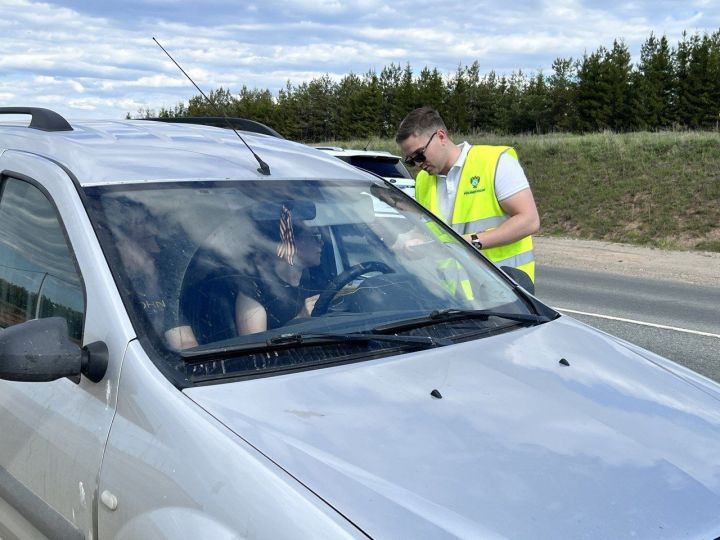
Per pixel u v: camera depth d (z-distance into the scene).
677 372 2.75
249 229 2.72
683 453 2.10
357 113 78.81
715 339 8.17
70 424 2.24
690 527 1.80
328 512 1.71
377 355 2.46
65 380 2.36
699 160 21.80
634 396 2.40
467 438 2.02
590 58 67.31
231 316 2.45
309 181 3.11
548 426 2.13
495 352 2.56
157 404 2.05
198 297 2.43
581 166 23.42
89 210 2.50
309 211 2.94
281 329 2.51
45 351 2.13
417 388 2.25
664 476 1.96
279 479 1.79
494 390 2.29
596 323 9.07
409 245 3.13
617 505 1.83
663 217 18.77
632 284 12.34
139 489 1.97
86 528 2.14
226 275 2.54
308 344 2.40
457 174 4.63
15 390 2.51
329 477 1.81
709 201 19.05
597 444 2.07
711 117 62.66
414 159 4.63
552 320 2.98
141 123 3.49
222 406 2.03
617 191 20.86
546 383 2.38
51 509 2.28
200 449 1.91
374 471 1.85
